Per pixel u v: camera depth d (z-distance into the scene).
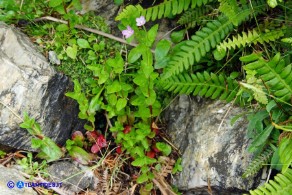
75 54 1.11
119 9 1.22
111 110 1.09
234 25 1.07
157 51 1.07
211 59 1.12
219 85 1.05
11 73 1.03
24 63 1.06
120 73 1.11
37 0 1.19
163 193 1.07
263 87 0.90
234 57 1.11
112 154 1.14
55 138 1.09
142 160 1.07
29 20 1.17
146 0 1.22
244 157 0.99
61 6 1.12
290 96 0.89
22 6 1.17
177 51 1.09
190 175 1.05
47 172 1.06
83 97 1.08
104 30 1.19
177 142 1.14
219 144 1.02
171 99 1.18
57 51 1.14
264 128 0.97
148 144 1.11
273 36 1.02
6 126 1.02
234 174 0.99
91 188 1.08
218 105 1.08
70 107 1.12
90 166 1.11
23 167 1.05
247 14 1.05
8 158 1.07
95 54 1.16
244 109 1.04
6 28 1.10
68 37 1.15
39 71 1.05
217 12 1.12
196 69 1.13
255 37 1.02
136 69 1.17
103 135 1.18
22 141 1.05
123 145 1.12
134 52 1.09
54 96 1.07
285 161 0.84
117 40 1.18
